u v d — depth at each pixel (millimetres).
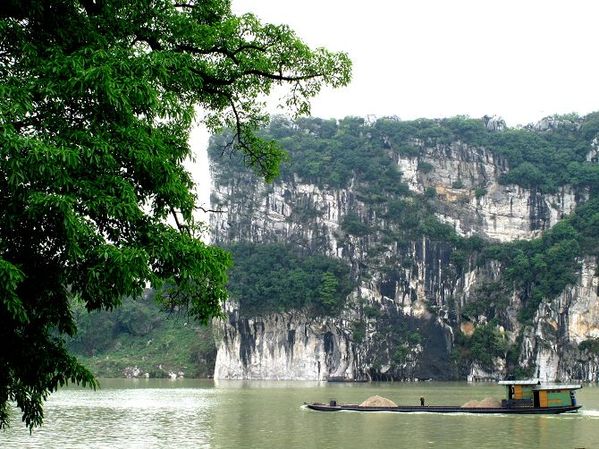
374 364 150125
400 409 54000
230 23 17109
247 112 20188
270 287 154125
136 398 73750
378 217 165125
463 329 155500
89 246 13359
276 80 19172
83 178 13461
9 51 13883
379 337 152750
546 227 167375
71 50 14391
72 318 15336
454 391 94500
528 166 169625
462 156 173875
